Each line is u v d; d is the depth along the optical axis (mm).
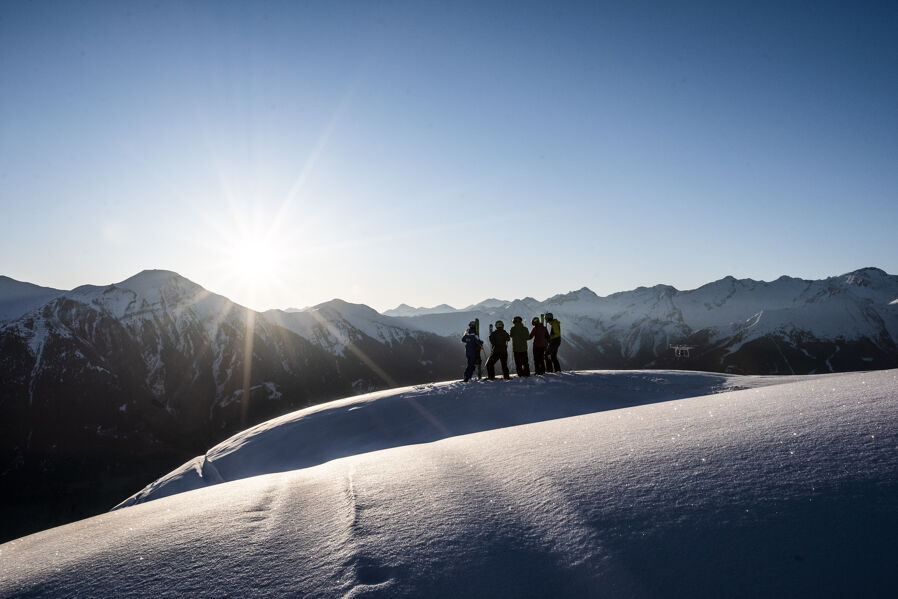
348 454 10477
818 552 2027
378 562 2400
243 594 2264
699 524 2332
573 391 12078
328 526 2904
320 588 2248
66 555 2988
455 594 2133
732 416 4074
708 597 1918
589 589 2072
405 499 3180
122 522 3709
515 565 2281
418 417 11711
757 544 2129
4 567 2969
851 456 2682
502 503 2920
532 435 4762
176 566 2586
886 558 1926
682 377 12930
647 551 2215
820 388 4734
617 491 2795
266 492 3955
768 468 2732
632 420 4785
